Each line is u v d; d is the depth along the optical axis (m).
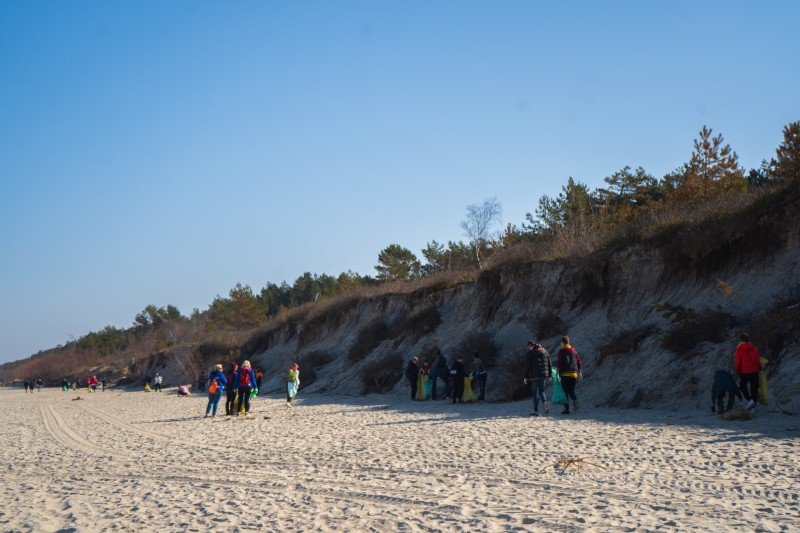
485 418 17.91
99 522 7.52
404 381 31.88
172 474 10.90
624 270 26.83
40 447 16.16
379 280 70.19
